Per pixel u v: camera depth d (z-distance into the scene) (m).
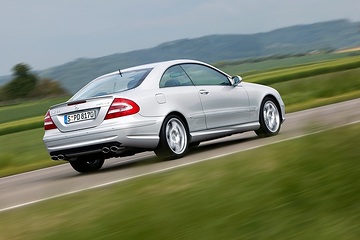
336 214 5.10
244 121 13.80
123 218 5.64
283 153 7.83
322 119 8.24
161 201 6.10
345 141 7.23
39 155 19.75
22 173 14.87
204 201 5.85
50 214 6.71
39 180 12.38
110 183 9.65
